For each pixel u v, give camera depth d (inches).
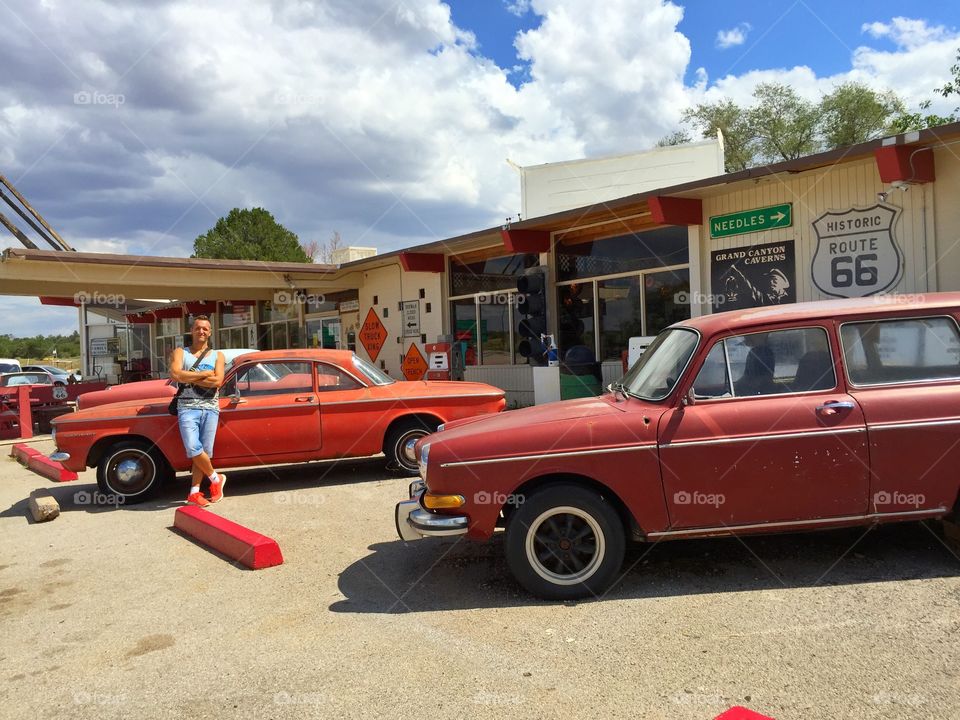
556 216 495.5
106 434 299.7
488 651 143.9
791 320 174.9
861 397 169.0
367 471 351.6
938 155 348.5
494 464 169.3
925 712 113.0
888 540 195.5
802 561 183.9
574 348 496.7
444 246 613.0
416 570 198.4
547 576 168.4
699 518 168.4
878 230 372.5
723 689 123.6
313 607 174.6
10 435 580.4
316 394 317.4
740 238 434.3
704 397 170.7
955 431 166.7
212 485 293.1
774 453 166.6
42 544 245.1
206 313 1066.7
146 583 198.7
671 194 430.0
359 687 131.7
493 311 630.5
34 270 544.7
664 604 162.4
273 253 1526.8
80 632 166.2
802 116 1125.1
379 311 741.9
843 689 121.1
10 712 129.2
